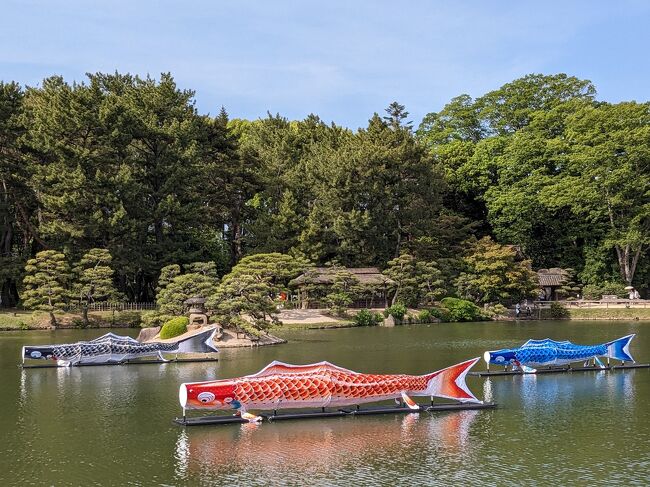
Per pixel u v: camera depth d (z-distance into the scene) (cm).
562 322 9138
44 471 2461
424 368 4672
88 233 8238
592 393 3878
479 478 2402
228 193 10381
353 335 7294
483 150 12088
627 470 2492
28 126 8550
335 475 2423
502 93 12938
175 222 9169
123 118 8606
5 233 9100
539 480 2386
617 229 10688
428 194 10544
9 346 5978
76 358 4794
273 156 11356
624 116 10388
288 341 6619
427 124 14025
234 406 3084
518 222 11462
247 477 2406
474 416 3297
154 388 3956
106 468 2494
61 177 8044
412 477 2409
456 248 10831
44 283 7700
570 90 12450
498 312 9800
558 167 11469
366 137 11075
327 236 10488
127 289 9356
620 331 7569
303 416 3200
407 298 9600
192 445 2770
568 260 11688
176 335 6056
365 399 3256
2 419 3198
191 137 9419
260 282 6600
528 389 4012
